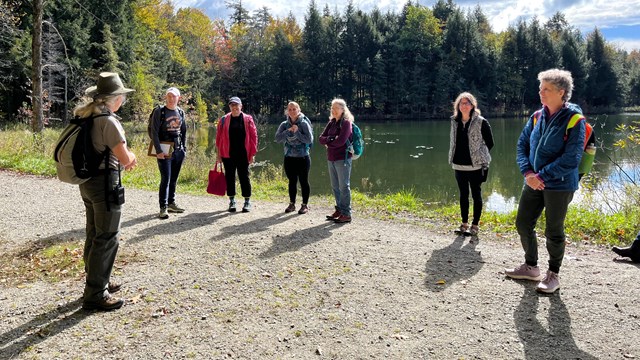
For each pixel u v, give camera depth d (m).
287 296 3.87
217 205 7.69
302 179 7.02
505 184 15.23
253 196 8.95
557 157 3.76
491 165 19.72
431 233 6.00
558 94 3.72
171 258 4.76
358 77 65.31
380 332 3.29
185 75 48.97
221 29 71.88
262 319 3.47
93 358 2.94
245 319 3.47
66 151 3.33
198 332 3.28
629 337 3.20
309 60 63.94
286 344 3.13
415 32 65.38
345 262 4.70
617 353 3.02
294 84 63.03
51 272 4.38
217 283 4.12
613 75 70.12
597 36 71.25
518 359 2.96
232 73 60.53
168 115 6.53
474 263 4.70
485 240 5.67
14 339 3.16
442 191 14.07
